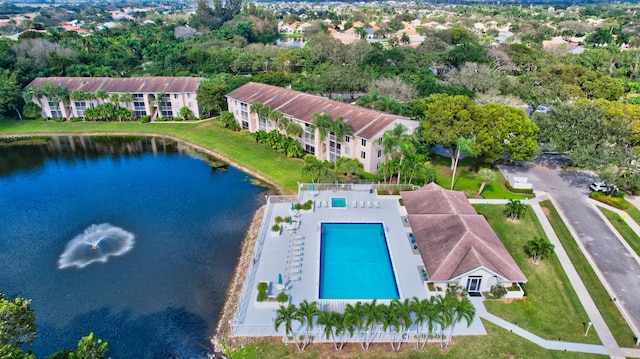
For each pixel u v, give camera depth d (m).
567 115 65.75
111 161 76.88
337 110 73.62
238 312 37.22
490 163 70.88
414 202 51.56
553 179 65.50
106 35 172.75
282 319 32.47
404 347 34.38
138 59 141.88
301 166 71.56
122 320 39.03
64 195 63.69
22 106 97.56
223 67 135.00
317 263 44.00
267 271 42.56
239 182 67.38
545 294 40.06
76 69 117.62
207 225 54.97
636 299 39.59
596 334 35.44
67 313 39.84
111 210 59.09
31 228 54.66
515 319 36.91
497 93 96.44
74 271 45.94
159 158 77.94
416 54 143.25
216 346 35.84
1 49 113.88
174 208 59.47
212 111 100.88
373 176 65.50
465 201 51.91
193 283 43.97
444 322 33.94
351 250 47.25
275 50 155.75
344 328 34.16
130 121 96.50
